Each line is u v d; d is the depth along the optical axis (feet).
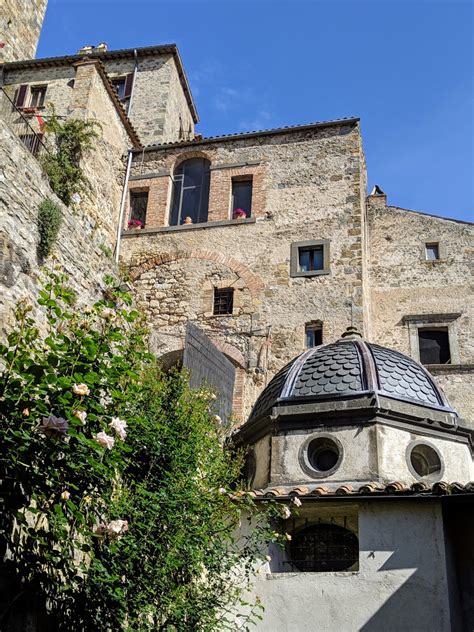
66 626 25.31
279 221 69.05
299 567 38.83
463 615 34.78
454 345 70.03
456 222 76.02
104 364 26.05
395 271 74.90
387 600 34.35
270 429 43.88
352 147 71.20
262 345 63.26
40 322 37.58
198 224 70.64
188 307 66.74
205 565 32.22
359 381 44.37
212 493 33.88
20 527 24.41
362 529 36.22
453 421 43.55
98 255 45.55
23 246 37.35
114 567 27.17
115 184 71.92
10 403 22.95
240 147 74.02
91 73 68.39
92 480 25.88
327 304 64.08
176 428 33.81
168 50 94.63
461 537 36.37
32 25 95.25
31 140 58.95
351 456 41.45
